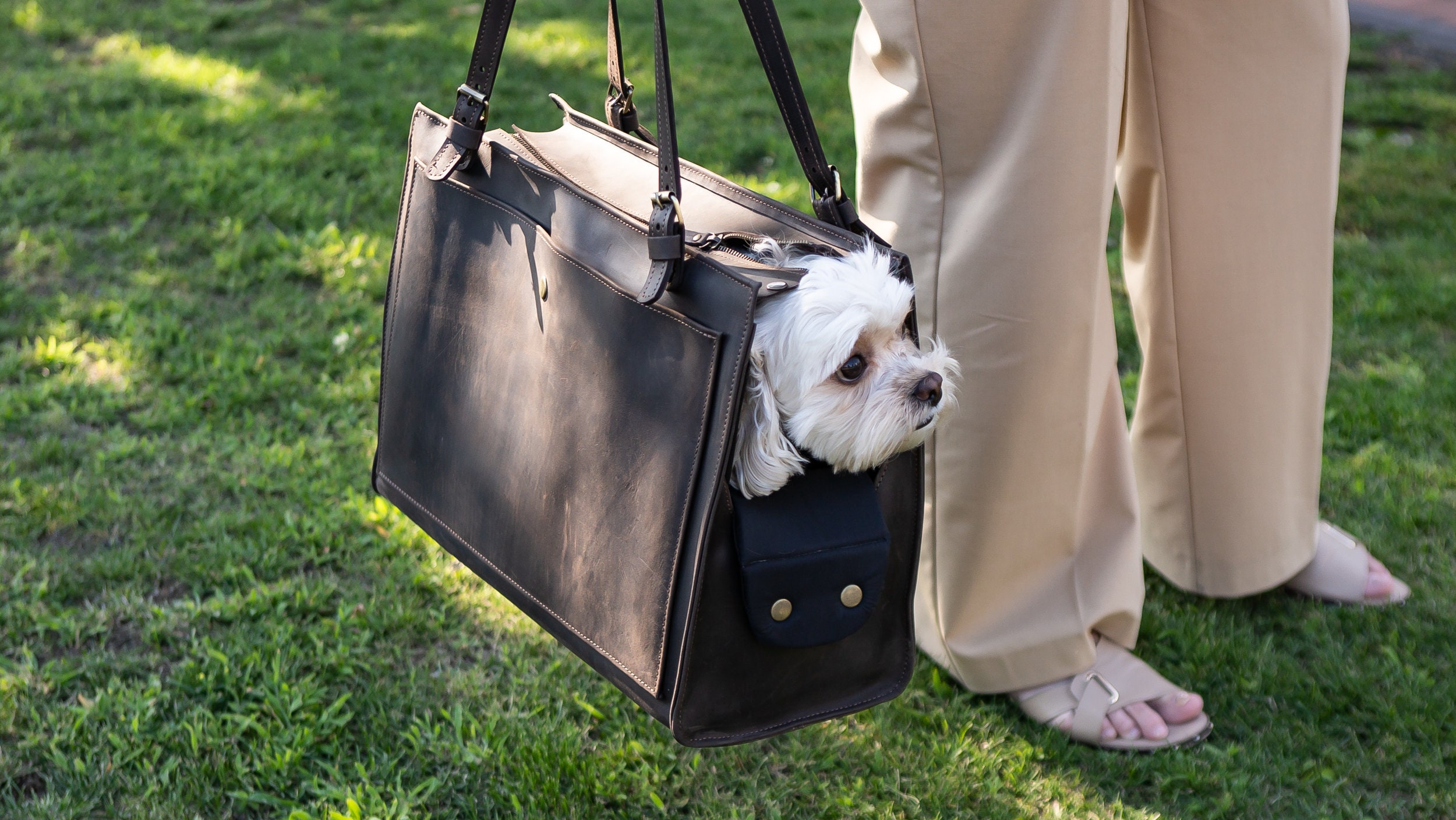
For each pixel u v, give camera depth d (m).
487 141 1.89
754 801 2.21
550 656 2.54
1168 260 2.42
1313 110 2.31
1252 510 2.59
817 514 1.60
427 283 1.97
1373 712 2.43
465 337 1.89
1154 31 2.22
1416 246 4.48
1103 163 2.02
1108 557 2.43
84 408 3.37
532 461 1.75
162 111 5.64
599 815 2.15
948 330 2.15
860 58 2.21
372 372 3.65
